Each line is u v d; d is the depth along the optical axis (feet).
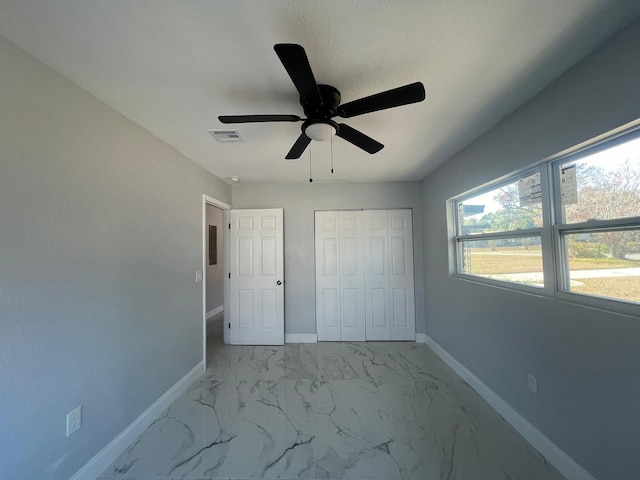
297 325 12.55
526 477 4.95
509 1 3.36
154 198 7.06
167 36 3.81
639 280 4.02
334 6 3.40
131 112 5.90
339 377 8.96
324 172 10.76
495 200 7.48
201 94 5.26
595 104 4.24
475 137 7.54
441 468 5.20
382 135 7.30
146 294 6.69
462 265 9.51
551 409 5.26
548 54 4.31
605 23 3.71
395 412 6.98
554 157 5.22
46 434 4.29
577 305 4.75
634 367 3.83
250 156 8.71
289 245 12.67
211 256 18.10
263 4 3.34
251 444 5.91
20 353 3.98
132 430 6.07
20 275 3.99
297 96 5.34
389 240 12.57
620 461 4.00
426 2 3.37
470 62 4.45
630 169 4.11
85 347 5.00
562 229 5.23
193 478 5.07
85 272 5.04
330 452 5.65
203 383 8.66
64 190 4.66
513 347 6.36
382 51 4.17
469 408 7.13
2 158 3.79
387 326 12.45
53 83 4.49
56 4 3.29
